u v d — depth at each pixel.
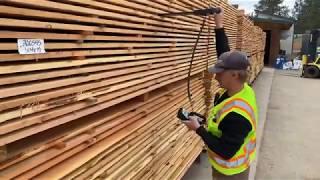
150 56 3.55
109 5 2.66
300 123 10.85
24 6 1.92
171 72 4.25
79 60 2.39
